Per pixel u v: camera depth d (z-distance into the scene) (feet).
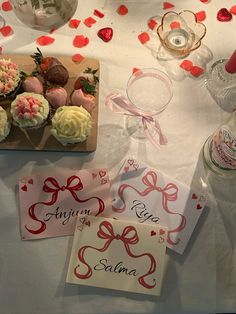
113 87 1.55
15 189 1.42
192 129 1.52
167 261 1.38
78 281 1.34
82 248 1.36
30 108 1.36
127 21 1.63
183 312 1.34
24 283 1.34
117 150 1.48
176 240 1.39
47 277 1.35
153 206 1.42
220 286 1.36
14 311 1.32
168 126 1.52
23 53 1.56
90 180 1.44
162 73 1.58
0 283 1.34
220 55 1.61
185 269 1.37
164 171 1.47
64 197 1.42
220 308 1.35
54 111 1.46
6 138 1.45
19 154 1.46
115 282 1.34
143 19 1.64
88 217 1.38
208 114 1.54
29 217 1.39
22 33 1.59
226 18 1.65
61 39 1.59
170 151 1.49
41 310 1.33
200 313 1.35
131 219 1.41
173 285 1.36
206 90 1.57
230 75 1.55
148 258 1.36
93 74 1.48
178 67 1.59
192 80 1.58
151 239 1.37
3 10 1.61
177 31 1.63
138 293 1.34
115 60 1.58
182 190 1.44
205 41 1.63
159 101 1.54
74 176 1.44
